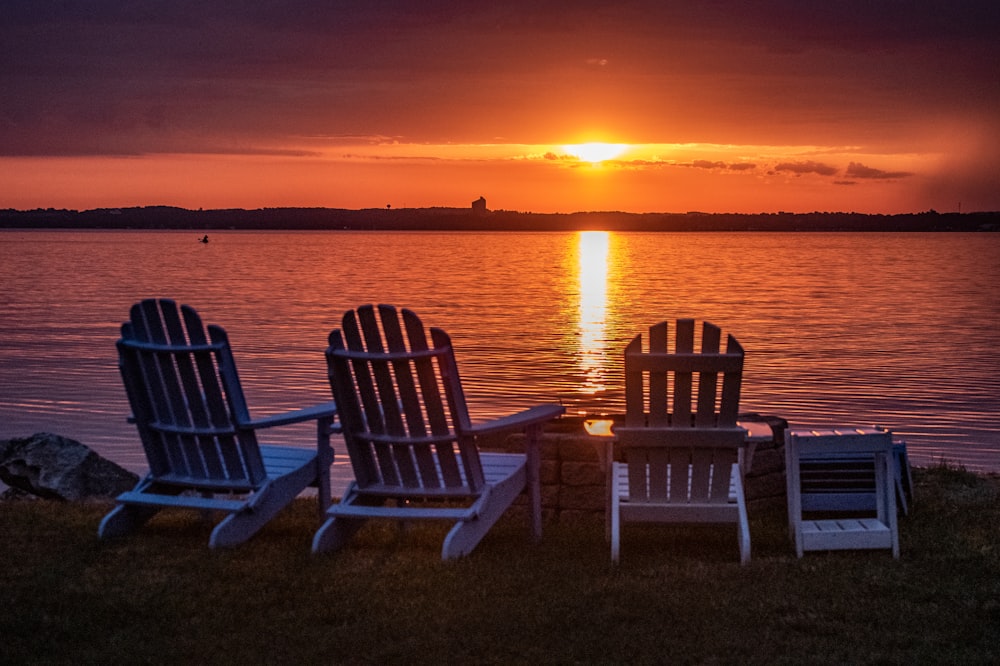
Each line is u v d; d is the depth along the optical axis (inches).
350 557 216.4
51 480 315.3
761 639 169.9
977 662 158.7
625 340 1061.1
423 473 223.5
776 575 204.7
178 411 232.5
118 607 184.4
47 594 192.1
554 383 742.5
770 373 793.6
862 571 207.0
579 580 202.4
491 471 235.8
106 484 324.5
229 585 197.3
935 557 215.9
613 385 733.9
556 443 262.7
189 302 1648.6
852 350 961.5
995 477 332.2
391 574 203.9
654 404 217.0
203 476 236.1
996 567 207.6
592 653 163.9
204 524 247.9
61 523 247.8
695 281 2402.8
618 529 217.6
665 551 227.6
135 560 215.3
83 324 1232.2
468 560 212.1
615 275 2731.3
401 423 220.4
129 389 233.3
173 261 3794.3
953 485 311.6
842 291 1990.7
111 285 2162.9
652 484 221.5
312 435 514.3
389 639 169.9
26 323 1243.8
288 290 2009.1
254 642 169.2
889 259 4256.9
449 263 3737.7
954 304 1622.8
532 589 195.6
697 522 221.0
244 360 867.4
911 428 560.4
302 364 840.9
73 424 567.2
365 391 219.9
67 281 2325.3
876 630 173.8
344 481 402.3
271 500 231.8
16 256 4367.6
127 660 161.5
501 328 1198.9
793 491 232.7
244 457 228.8
